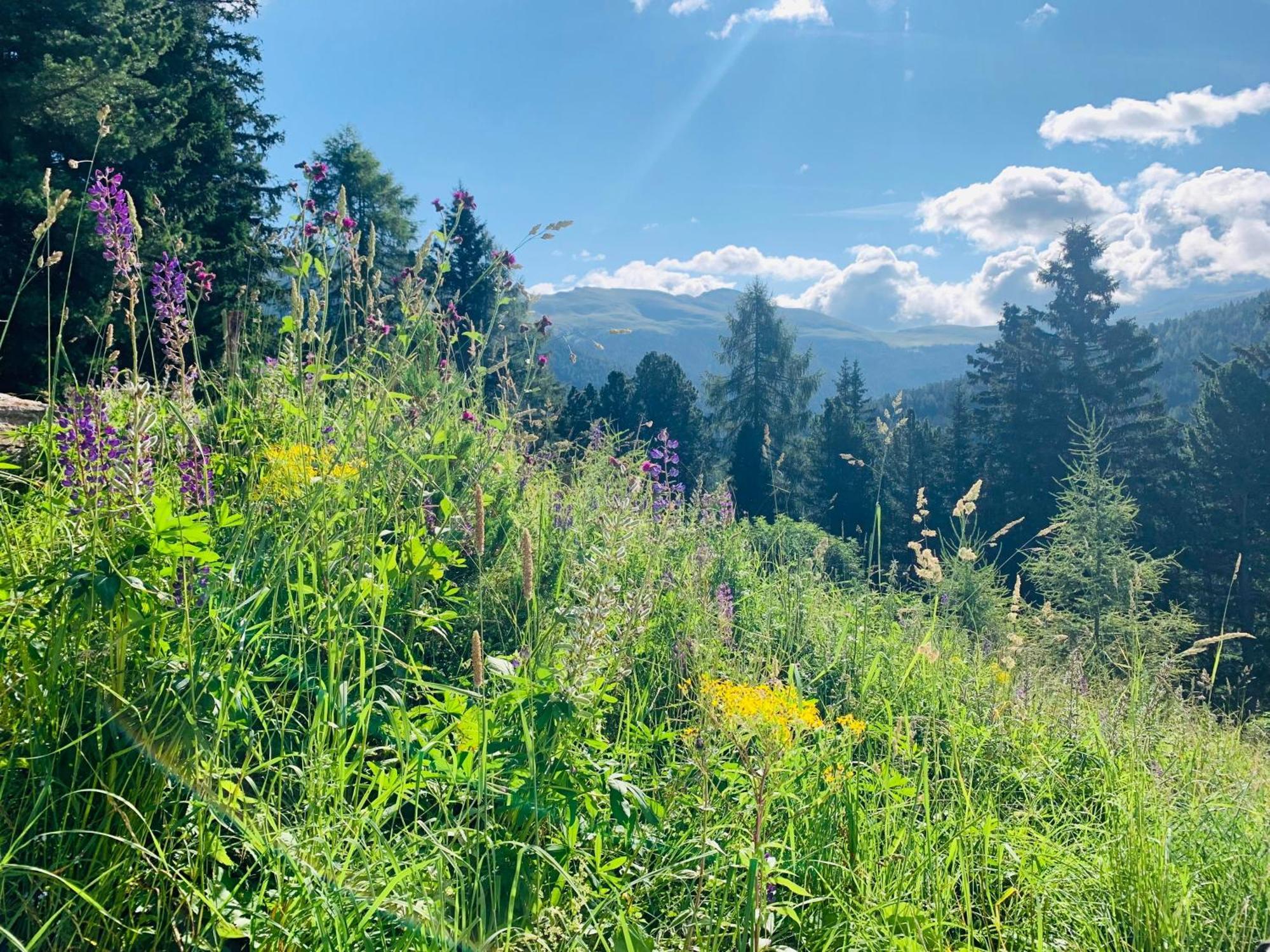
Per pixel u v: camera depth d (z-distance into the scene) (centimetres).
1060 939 302
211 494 308
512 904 219
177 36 2241
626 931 225
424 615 331
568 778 256
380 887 213
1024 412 4994
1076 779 429
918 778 376
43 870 181
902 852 315
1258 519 3872
